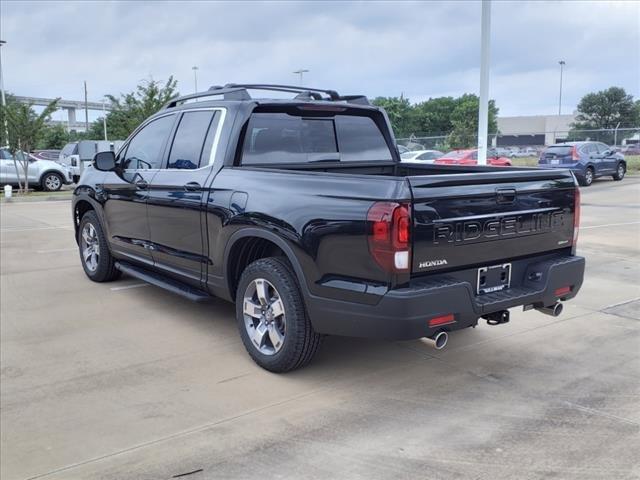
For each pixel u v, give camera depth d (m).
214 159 4.73
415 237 3.39
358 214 3.49
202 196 4.66
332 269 3.65
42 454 3.19
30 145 20.95
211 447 3.24
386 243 3.36
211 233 4.60
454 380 4.12
